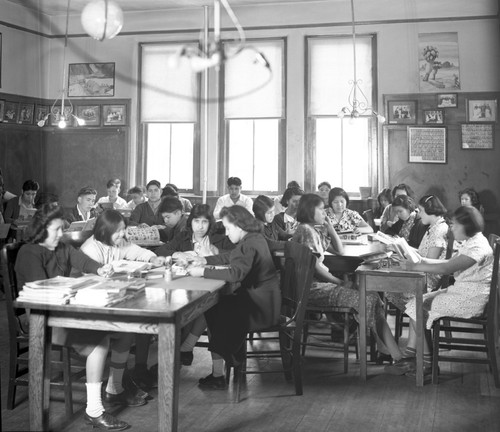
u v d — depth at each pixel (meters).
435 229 4.52
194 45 9.37
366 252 4.92
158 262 3.89
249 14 9.34
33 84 9.45
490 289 3.64
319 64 9.27
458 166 8.81
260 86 9.41
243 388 3.69
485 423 3.13
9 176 9.23
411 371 3.92
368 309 3.94
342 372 4.01
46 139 9.61
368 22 9.05
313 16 9.22
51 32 9.58
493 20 8.52
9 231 6.56
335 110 9.24
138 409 3.31
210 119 9.57
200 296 2.88
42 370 2.82
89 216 6.12
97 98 9.70
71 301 2.65
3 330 5.01
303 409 3.34
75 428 3.00
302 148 9.35
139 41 9.57
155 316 2.62
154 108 9.65
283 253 4.39
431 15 8.80
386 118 9.03
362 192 9.05
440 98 8.84
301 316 3.54
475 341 3.77
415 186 8.96
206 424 3.12
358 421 3.16
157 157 9.74
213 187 9.62
